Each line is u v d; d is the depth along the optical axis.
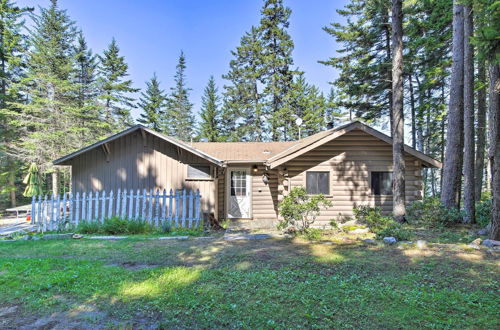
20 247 6.01
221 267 4.56
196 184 10.22
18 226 10.23
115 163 10.20
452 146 9.34
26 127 19.00
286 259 4.96
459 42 9.32
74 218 8.59
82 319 2.94
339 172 10.08
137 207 8.80
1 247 6.02
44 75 18.81
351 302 3.25
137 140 10.27
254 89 26.64
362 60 19.12
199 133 32.59
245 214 11.72
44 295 3.50
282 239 6.66
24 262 4.78
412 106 19.09
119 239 6.92
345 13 20.84
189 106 34.88
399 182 8.31
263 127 26.75
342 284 3.75
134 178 10.17
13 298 3.43
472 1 5.32
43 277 4.07
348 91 19.50
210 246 6.03
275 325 2.76
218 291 3.57
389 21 17.80
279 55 25.84
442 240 6.35
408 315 2.94
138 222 8.05
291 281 3.91
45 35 21.45
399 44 8.43
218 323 2.82
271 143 14.21
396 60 8.45
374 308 3.10
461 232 7.25
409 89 19.09
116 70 27.23
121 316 2.99
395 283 3.80
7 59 19.92
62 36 22.42
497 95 5.94
